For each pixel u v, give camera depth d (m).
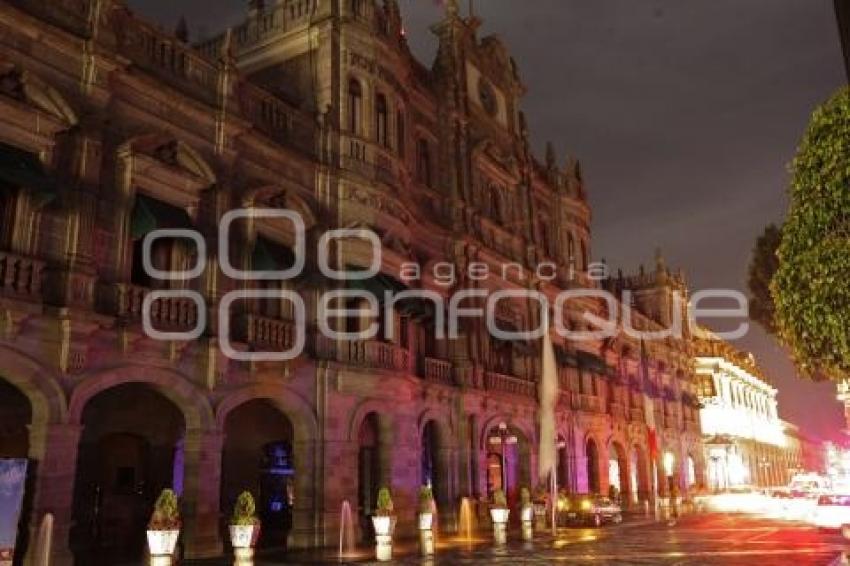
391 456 26.30
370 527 25.83
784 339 13.34
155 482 23.41
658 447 57.47
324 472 23.22
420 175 32.94
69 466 16.11
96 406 21.66
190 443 19.52
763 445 95.62
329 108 26.25
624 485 49.78
